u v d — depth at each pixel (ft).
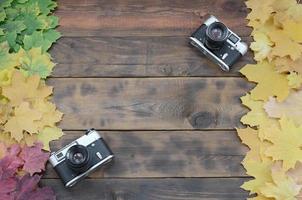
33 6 6.53
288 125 5.92
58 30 6.46
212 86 6.19
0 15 6.44
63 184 5.83
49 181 5.86
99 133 6.03
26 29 6.44
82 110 6.12
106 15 6.51
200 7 6.53
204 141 5.98
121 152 5.95
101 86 6.22
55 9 6.56
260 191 5.71
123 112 6.11
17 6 6.55
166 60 6.30
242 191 5.79
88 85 6.22
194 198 5.77
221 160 5.90
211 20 6.27
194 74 6.24
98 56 6.34
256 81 6.17
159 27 6.44
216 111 6.09
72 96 6.18
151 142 5.99
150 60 6.30
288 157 5.81
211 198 5.77
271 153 5.84
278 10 6.42
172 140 5.99
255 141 5.94
